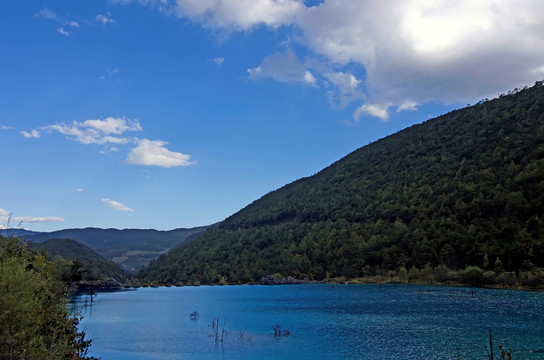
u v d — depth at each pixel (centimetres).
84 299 15175
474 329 5644
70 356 2644
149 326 7331
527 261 12038
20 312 2031
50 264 6328
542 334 5162
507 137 19650
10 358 1931
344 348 4784
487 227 14538
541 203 13425
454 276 14050
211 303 12281
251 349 4934
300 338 5544
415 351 4459
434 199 19312
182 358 4566
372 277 17862
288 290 17250
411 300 10038
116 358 4656
